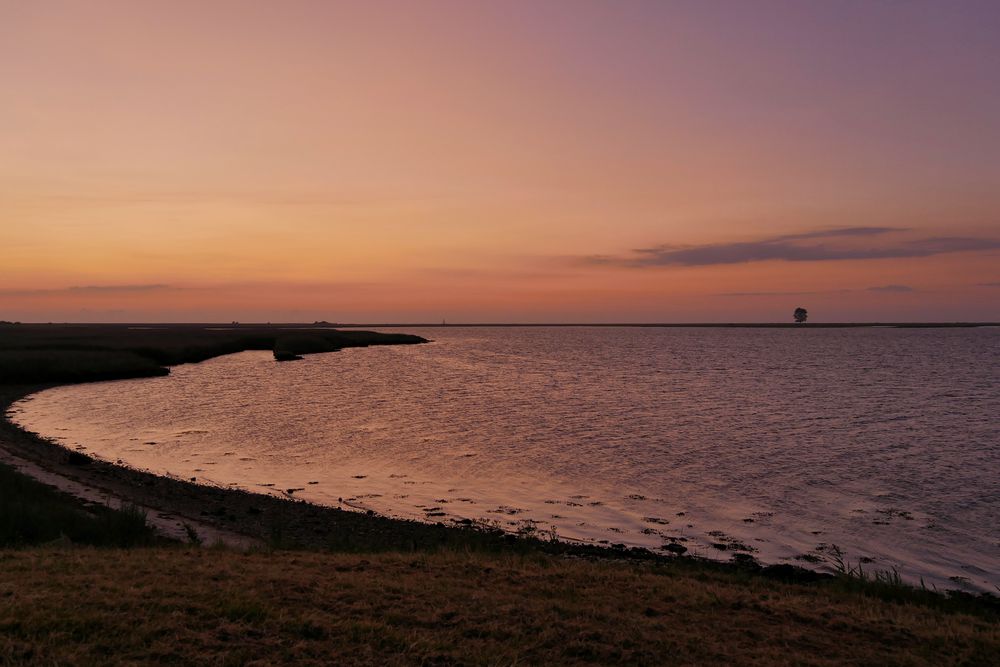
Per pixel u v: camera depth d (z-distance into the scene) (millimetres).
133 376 69875
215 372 79375
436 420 40656
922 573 15039
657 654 7891
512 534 17500
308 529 17250
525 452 30156
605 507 20812
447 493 22547
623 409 46219
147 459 28016
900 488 23438
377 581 10148
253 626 7949
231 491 22109
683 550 16375
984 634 9273
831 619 9664
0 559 10281
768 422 39969
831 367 92125
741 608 10062
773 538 17672
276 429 36781
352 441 33031
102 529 13828
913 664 8062
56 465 24422
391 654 7457
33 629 7188
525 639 8180
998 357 120000
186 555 11586
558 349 158000
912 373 80938
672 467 26984
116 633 7336
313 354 127250
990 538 17750
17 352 72438
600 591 10523
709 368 90125
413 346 175625
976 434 35688
